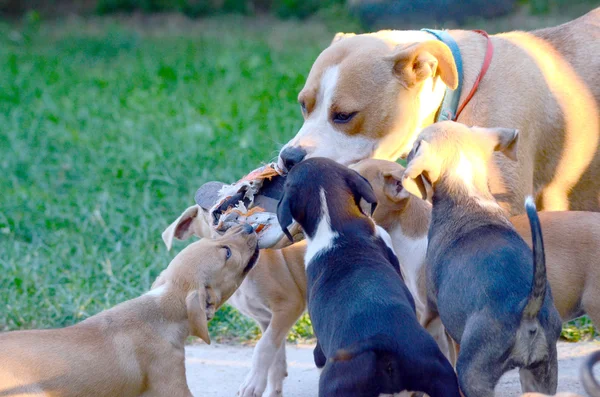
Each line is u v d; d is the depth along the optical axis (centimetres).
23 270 882
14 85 1820
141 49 2297
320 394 470
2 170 1248
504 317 470
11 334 530
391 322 469
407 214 604
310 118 629
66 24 2792
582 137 646
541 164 650
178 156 1222
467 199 531
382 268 507
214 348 754
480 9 2212
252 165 1166
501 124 620
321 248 525
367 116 613
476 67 634
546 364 478
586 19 676
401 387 460
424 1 2222
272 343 620
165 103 1608
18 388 507
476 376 474
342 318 479
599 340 708
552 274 547
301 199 539
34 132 1430
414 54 606
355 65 613
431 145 542
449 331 509
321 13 2662
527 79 630
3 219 1045
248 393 607
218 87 1733
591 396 448
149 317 567
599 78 648
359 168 600
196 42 2384
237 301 654
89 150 1311
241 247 593
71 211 1067
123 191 1121
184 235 679
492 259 491
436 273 523
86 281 852
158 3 2908
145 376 559
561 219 563
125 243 963
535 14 2253
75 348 534
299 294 631
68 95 1730
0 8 2980
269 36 2458
